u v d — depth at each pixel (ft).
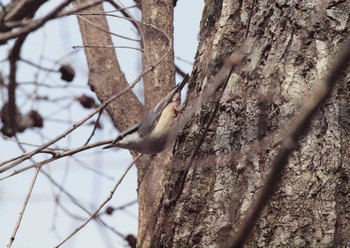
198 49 25.84
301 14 22.72
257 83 22.40
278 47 22.61
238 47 23.40
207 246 21.02
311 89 21.70
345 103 21.39
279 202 20.71
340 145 20.94
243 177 21.27
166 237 22.38
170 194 23.04
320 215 20.35
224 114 22.63
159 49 31.60
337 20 22.41
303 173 20.84
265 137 21.49
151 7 32.30
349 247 19.99
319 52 22.12
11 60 22.22
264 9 23.35
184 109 25.13
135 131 31.17
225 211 21.27
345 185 20.72
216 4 25.48
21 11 17.34
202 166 22.21
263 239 20.40
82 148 25.39
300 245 20.10
